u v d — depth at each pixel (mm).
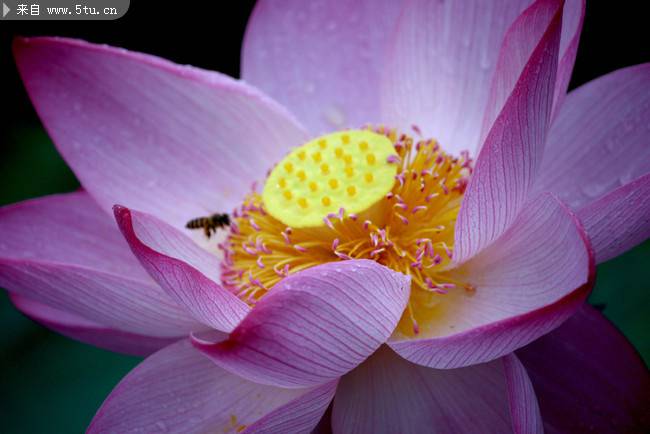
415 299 538
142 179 590
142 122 591
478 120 579
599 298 599
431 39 583
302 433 517
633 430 529
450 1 577
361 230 555
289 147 601
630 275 601
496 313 521
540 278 513
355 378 530
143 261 509
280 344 496
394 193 562
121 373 614
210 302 512
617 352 538
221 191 598
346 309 500
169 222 590
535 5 514
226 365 505
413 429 520
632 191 507
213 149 598
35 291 545
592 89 562
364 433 522
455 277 539
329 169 567
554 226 508
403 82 592
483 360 502
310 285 493
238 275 555
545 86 501
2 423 605
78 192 590
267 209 561
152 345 562
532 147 509
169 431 530
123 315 543
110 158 586
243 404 530
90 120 585
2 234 575
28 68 576
